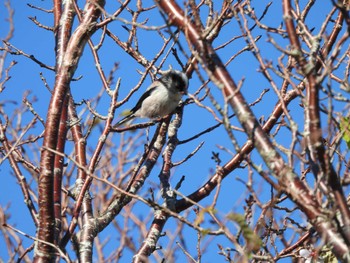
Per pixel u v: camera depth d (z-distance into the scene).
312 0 10.40
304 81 8.88
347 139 8.38
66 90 10.32
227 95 8.47
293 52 8.12
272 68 8.34
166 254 10.25
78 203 10.03
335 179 7.82
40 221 9.39
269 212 8.67
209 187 11.39
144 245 11.01
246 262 7.89
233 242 8.03
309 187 8.17
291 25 8.42
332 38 10.24
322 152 7.77
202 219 8.20
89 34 10.70
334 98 7.93
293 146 7.89
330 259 9.70
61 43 11.41
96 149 10.67
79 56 10.59
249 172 8.02
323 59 9.14
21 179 11.02
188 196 11.44
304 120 8.29
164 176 12.00
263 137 8.16
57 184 10.52
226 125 7.70
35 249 9.27
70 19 11.77
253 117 8.28
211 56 8.77
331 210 7.67
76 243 10.66
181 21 9.12
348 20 7.80
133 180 11.37
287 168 7.89
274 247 10.18
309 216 7.68
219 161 9.03
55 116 9.98
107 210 11.28
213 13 10.98
